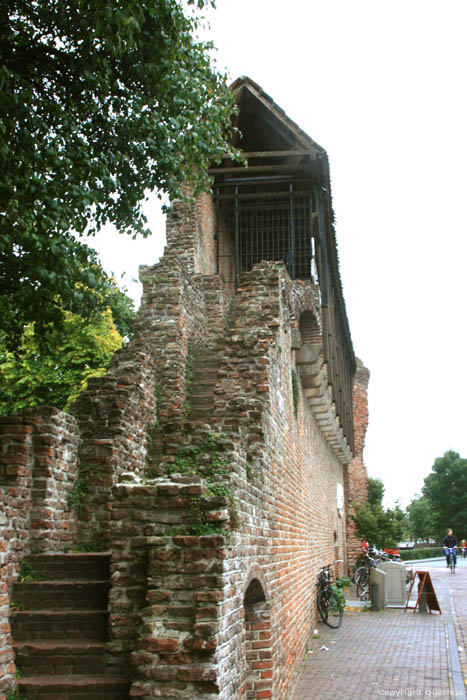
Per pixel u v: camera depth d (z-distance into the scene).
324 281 16.66
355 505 31.78
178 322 11.90
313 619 13.77
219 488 5.75
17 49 7.97
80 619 6.13
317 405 15.88
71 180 7.70
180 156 9.09
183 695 4.88
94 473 8.40
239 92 17.50
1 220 7.10
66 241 7.56
